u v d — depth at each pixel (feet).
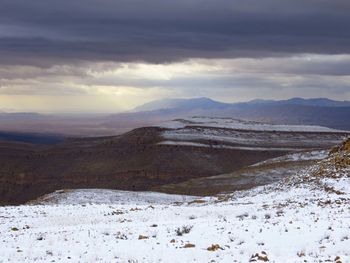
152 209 135.44
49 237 86.53
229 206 136.05
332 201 128.06
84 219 118.21
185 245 71.10
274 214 110.32
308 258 60.54
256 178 312.09
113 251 70.13
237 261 59.98
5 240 86.53
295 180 175.94
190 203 174.81
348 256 60.90
